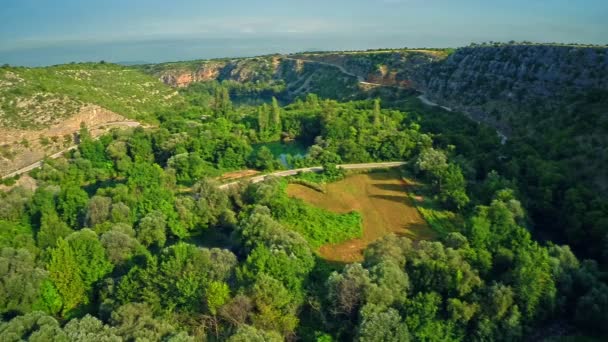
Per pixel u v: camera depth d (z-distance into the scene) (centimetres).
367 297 6112
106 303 6425
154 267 6562
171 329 5756
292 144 17288
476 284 6303
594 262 7150
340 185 11819
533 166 10650
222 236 9425
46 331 5462
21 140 13838
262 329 5756
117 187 10138
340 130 15088
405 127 15762
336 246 8875
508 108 15450
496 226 7331
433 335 5816
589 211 8431
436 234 9188
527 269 6306
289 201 9956
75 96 16625
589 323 6197
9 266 6875
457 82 18900
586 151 10456
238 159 13838
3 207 9931
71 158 13975
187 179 12862
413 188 11344
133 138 14562
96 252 7250
